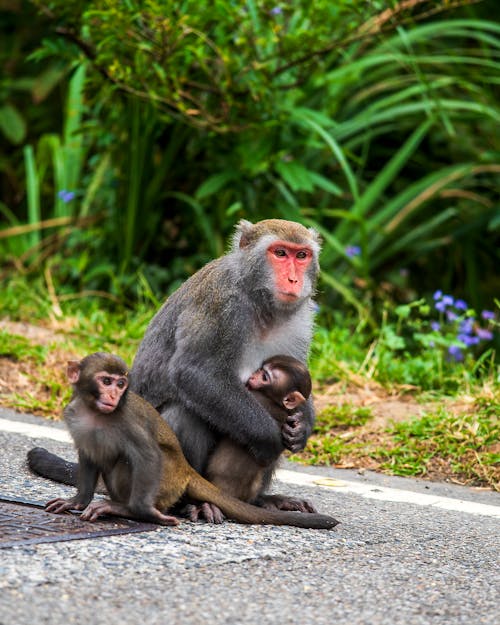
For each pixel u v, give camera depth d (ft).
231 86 79.97
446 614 31.27
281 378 43.06
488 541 41.29
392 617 30.66
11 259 94.43
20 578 30.91
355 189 82.28
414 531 42.22
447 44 104.58
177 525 38.86
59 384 63.21
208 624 28.89
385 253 91.40
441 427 58.54
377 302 90.68
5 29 119.34
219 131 82.17
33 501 40.22
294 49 78.74
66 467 44.68
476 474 54.54
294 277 43.27
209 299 43.37
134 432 38.40
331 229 95.20
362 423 61.00
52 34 101.96
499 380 63.87
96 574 32.12
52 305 80.74
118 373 37.81
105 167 90.74
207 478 43.37
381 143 100.32
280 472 53.26
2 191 117.91
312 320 45.91
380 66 98.02
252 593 31.89
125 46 76.74
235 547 36.68
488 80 92.17
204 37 75.25
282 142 86.38
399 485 52.49
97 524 37.70
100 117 90.53
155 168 90.27
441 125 97.30
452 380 68.33
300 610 30.66
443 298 73.15
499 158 92.43
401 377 68.74
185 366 42.65
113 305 85.61
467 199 98.94
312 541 38.70
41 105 115.85
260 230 44.06
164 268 91.61
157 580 32.24
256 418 42.32
